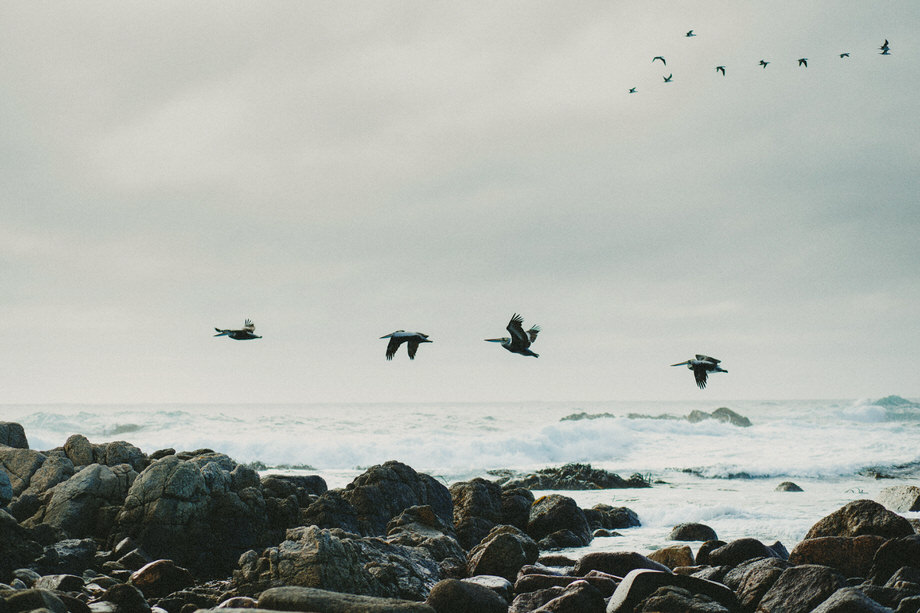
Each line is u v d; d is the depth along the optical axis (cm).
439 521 2105
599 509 2802
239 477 1991
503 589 1418
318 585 1311
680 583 1232
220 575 1794
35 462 2041
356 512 2130
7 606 966
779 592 1220
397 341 1392
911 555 1342
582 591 1244
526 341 1298
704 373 1329
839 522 1658
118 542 1772
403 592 1449
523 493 2570
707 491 3606
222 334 1449
